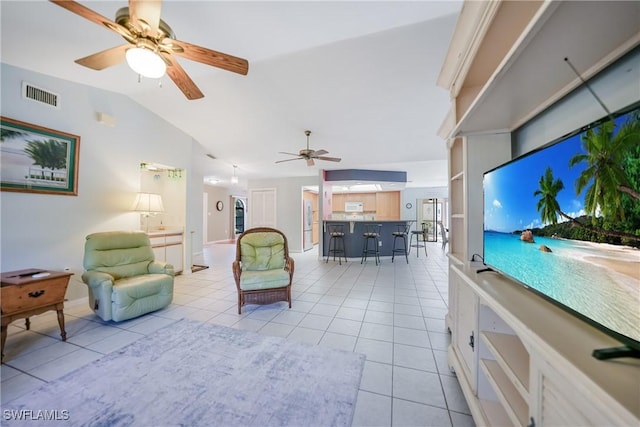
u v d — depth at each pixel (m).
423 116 3.46
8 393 1.56
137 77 2.87
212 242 9.39
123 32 1.52
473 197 1.81
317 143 4.56
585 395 0.56
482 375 1.35
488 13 1.20
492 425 1.16
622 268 0.68
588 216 0.80
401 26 1.92
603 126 0.75
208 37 2.04
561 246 0.92
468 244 1.82
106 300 2.47
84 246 2.96
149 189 4.57
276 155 5.36
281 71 2.56
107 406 1.47
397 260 6.20
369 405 1.50
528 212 1.13
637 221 0.64
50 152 2.73
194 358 1.96
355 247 6.27
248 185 8.17
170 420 1.38
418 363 1.92
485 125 1.65
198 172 6.39
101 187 3.24
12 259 2.47
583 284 0.81
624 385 0.54
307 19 1.84
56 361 1.90
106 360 1.92
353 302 3.26
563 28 0.75
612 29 0.76
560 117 1.24
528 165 1.13
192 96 2.23
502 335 1.30
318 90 2.89
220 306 3.10
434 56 2.27
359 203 10.03
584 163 0.82
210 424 1.35
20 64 2.46
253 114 3.59
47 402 1.49
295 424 1.36
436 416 1.42
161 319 2.69
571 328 0.79
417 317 2.79
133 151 3.62
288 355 2.01
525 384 0.90
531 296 1.10
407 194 9.91
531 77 1.06
